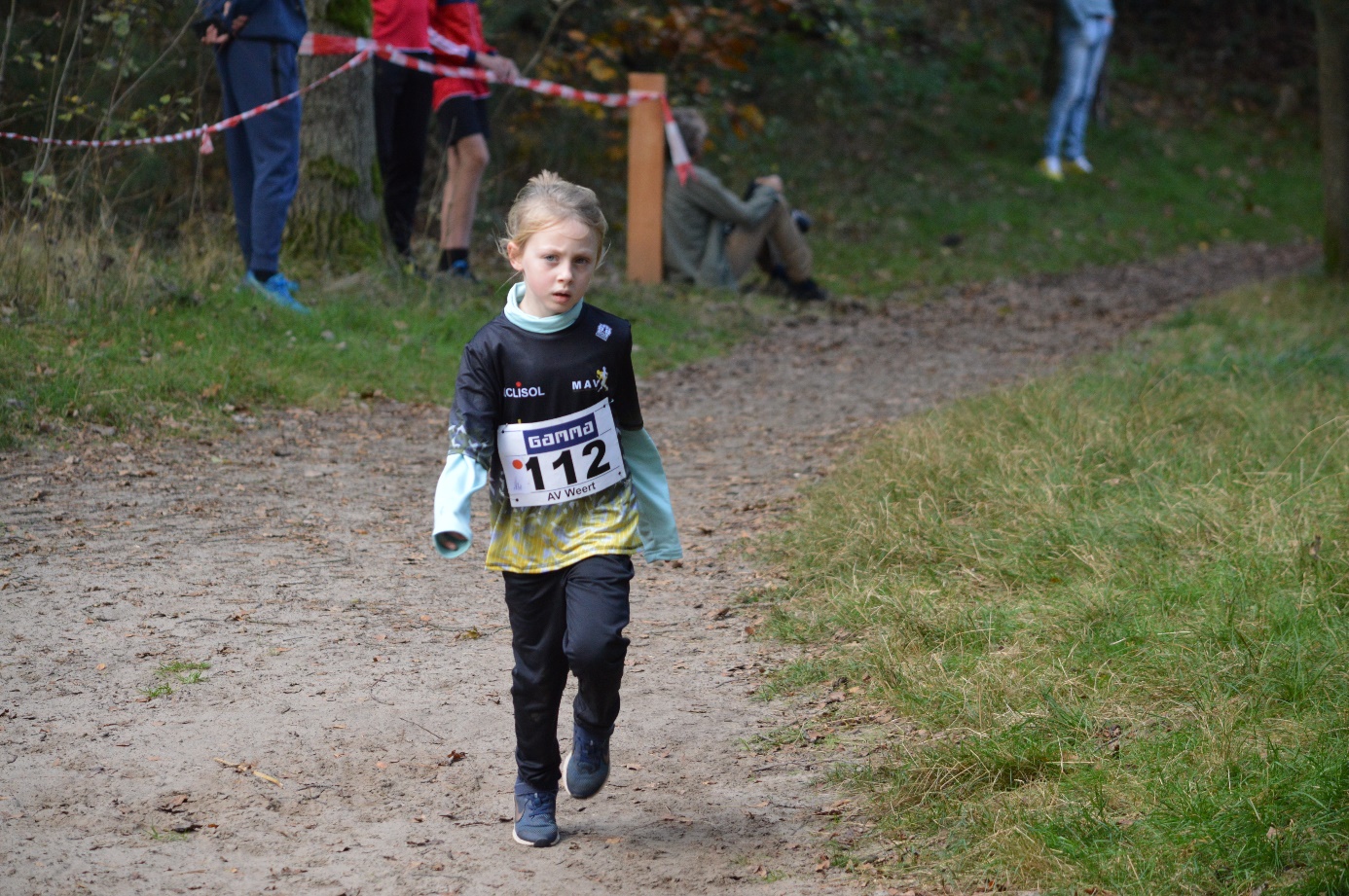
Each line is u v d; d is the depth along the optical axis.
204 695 6.38
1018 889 4.58
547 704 5.04
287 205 14.44
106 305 12.88
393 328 14.93
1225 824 4.64
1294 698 5.63
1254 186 36.47
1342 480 8.20
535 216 4.76
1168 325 18.08
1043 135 35.75
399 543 9.05
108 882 4.65
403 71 16.89
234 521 9.18
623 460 5.05
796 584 8.11
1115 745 5.41
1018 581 7.58
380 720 6.18
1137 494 8.64
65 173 15.12
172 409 11.41
